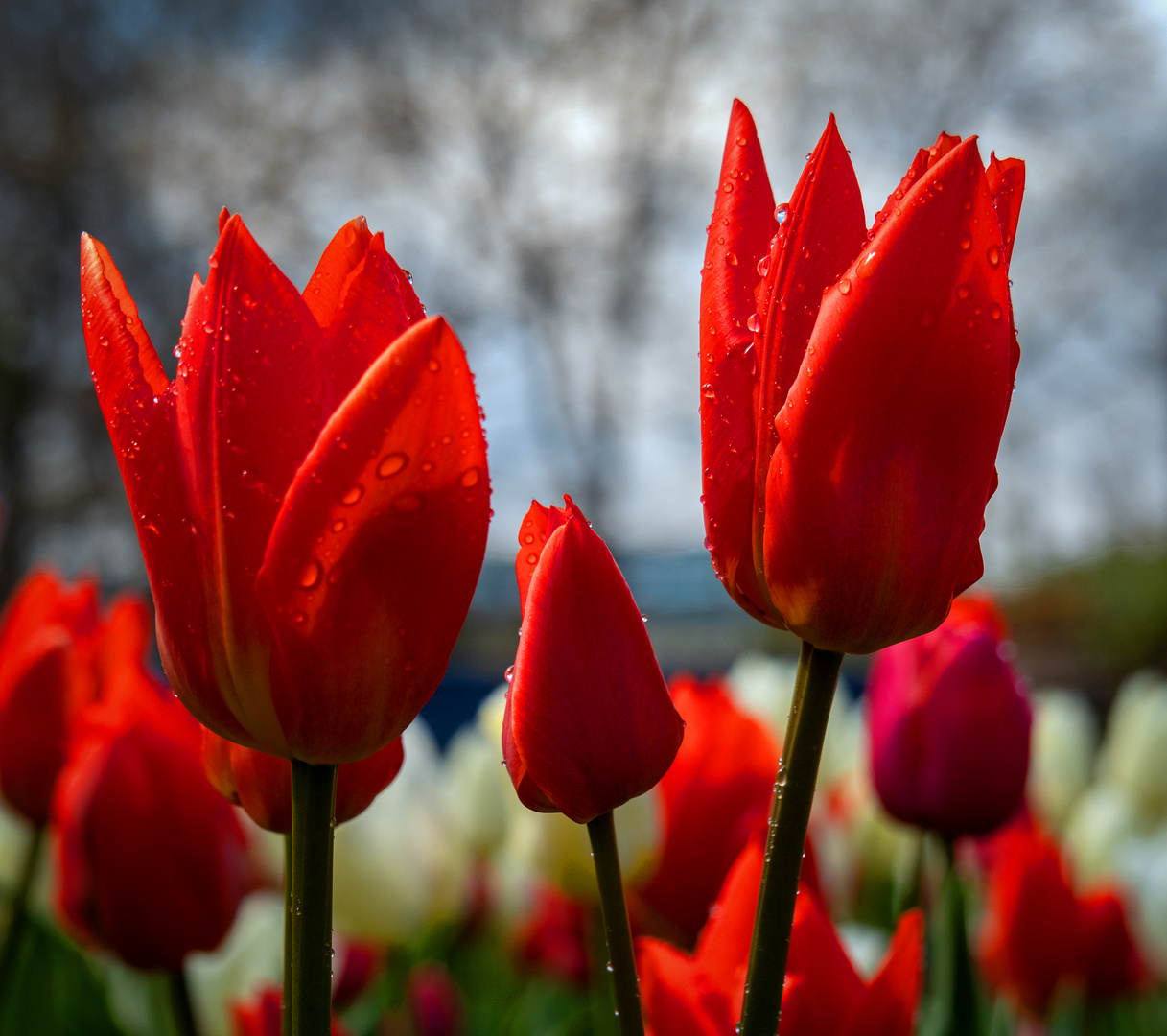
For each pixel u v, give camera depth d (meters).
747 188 0.30
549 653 0.29
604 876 0.29
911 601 0.28
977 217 0.27
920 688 0.45
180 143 6.20
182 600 0.28
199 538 0.28
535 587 0.29
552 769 0.29
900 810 0.46
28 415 6.12
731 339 0.30
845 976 0.33
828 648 0.29
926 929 0.55
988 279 0.27
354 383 0.28
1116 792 1.01
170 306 5.99
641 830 0.50
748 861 0.34
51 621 0.52
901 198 0.29
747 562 0.29
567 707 0.29
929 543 0.28
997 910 0.57
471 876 0.83
